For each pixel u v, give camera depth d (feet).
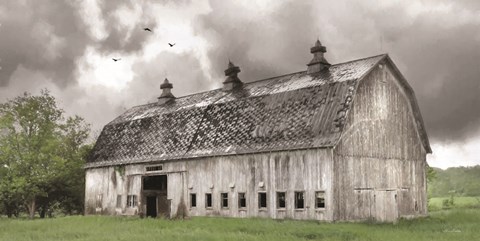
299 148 88.43
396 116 100.83
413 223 87.20
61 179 142.31
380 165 95.45
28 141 138.10
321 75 101.76
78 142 150.71
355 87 90.12
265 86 110.32
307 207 88.17
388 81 100.01
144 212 118.21
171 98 135.33
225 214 100.42
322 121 89.61
